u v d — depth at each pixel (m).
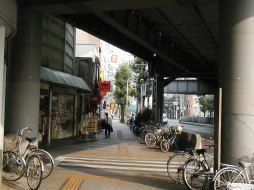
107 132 29.38
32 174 9.05
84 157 16.08
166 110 144.62
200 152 9.88
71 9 13.07
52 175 11.24
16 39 13.02
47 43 21.39
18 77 12.95
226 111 9.40
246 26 9.28
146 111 32.41
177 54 30.61
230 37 9.44
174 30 23.58
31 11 13.07
